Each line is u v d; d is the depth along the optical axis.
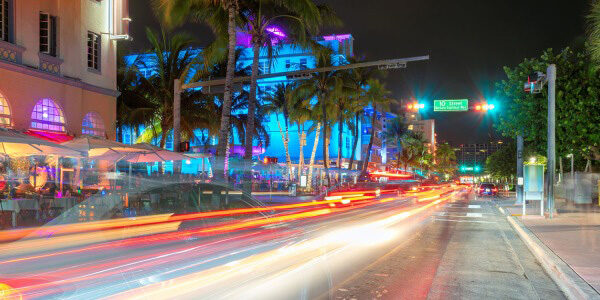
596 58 14.69
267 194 44.53
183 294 4.06
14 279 3.67
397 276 8.60
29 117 20.34
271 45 26.12
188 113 36.72
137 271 4.06
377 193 41.31
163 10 22.66
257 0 24.20
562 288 7.85
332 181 54.66
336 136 75.31
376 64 19.66
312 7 23.19
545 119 21.80
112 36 25.39
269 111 58.03
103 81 24.95
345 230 15.62
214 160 25.05
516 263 10.15
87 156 17.84
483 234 15.54
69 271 3.89
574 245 11.75
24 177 20.83
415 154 118.88
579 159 30.42
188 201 5.48
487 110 27.27
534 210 25.14
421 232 16.02
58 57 21.91
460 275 8.78
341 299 6.90
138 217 4.96
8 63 19.23
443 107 28.30
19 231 5.89
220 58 26.14
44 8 21.45
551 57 20.31
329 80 46.62
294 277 4.85
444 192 71.69
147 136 43.06
